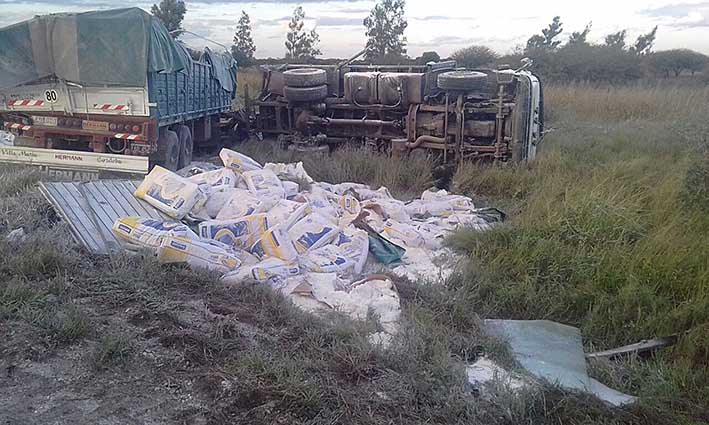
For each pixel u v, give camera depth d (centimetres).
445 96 1145
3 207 684
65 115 966
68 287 508
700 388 460
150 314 478
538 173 1010
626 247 652
